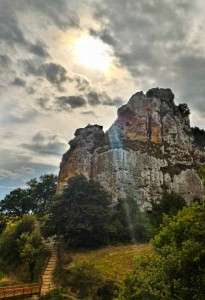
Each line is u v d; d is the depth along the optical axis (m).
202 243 21.36
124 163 82.38
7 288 40.72
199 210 23.84
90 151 90.00
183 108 104.44
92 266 45.06
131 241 63.22
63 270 48.38
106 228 60.59
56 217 61.16
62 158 98.56
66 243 58.69
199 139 107.69
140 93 95.25
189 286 21.12
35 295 42.44
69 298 41.28
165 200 72.81
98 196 64.44
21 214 101.75
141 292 23.77
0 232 92.81
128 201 73.44
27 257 50.38
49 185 106.94
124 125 91.56
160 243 25.55
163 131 90.62
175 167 85.50
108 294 40.09
